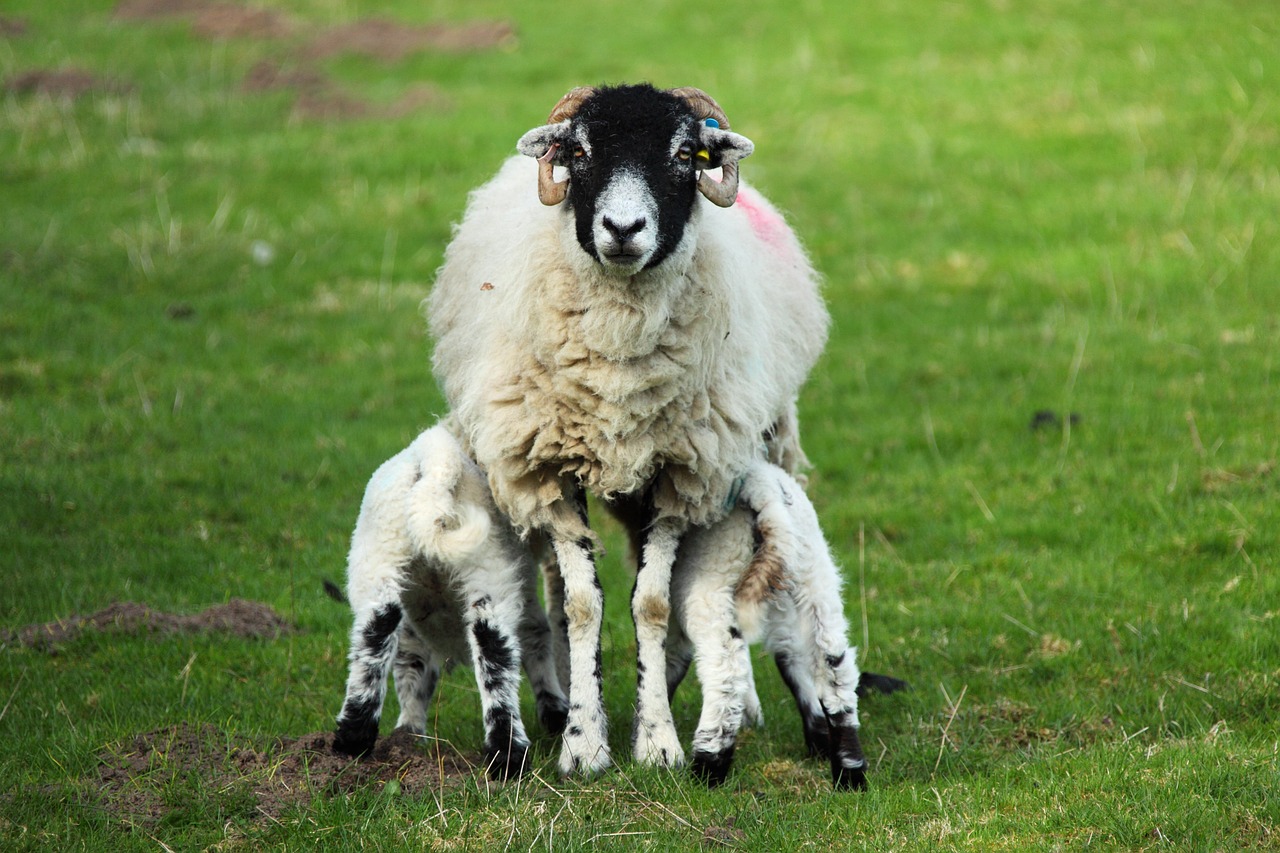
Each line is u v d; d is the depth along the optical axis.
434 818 8.88
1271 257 23.83
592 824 8.82
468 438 10.76
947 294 23.80
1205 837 8.33
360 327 22.56
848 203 27.56
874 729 11.04
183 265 24.45
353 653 9.63
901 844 8.60
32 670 11.68
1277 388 18.69
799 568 9.77
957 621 13.09
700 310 9.98
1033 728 10.79
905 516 15.98
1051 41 35.59
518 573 10.21
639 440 9.88
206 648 12.41
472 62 36.41
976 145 29.94
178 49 38.09
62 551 14.34
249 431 18.48
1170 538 14.53
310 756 9.56
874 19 38.03
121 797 9.00
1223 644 12.03
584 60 35.84
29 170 28.56
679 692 12.14
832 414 19.42
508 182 11.91
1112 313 22.28
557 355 9.80
